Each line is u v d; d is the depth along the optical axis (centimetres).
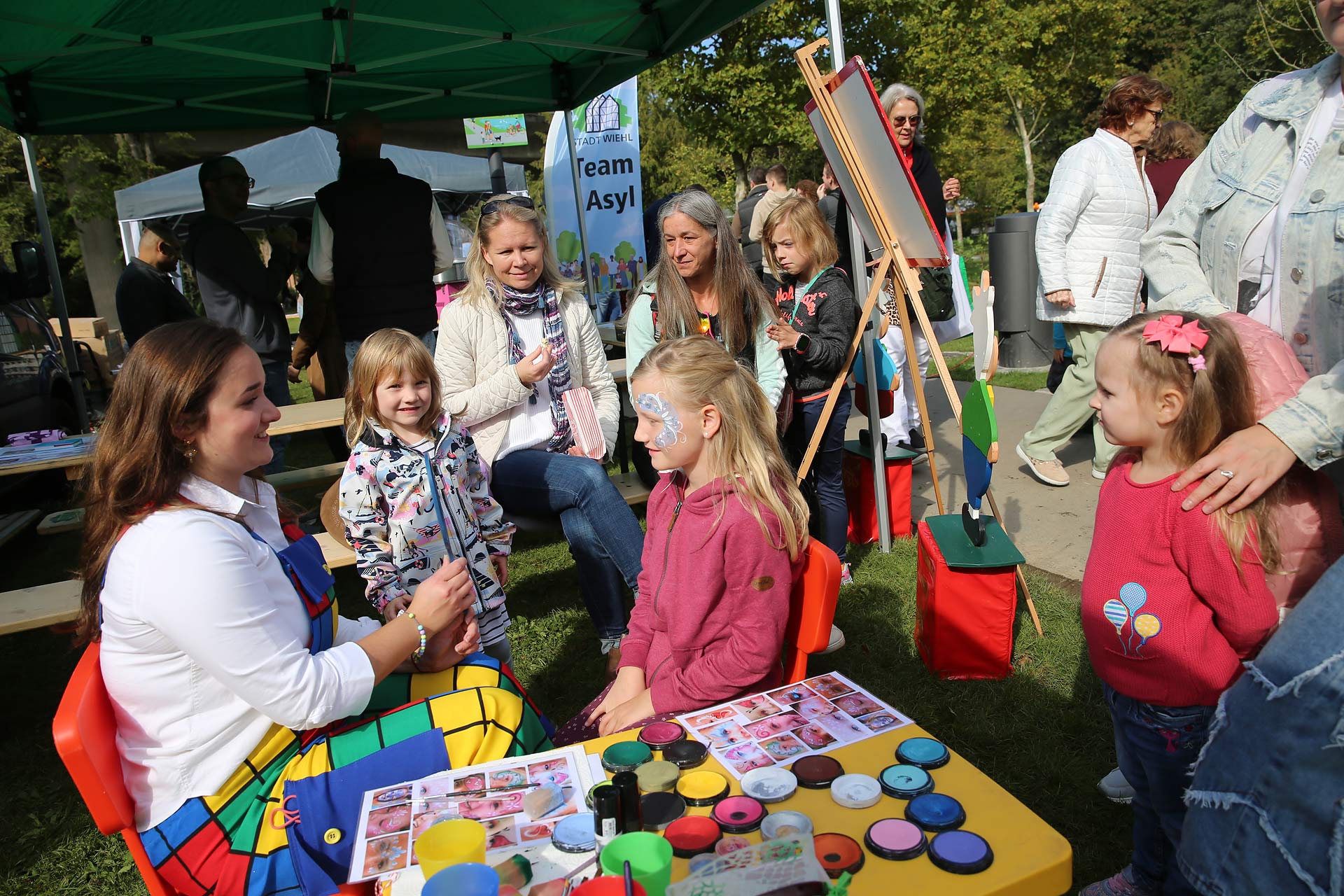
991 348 294
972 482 307
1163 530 164
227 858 165
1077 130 3581
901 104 464
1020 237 789
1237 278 203
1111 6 2061
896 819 122
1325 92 186
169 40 439
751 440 197
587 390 331
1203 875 129
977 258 2288
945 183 551
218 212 532
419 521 260
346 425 268
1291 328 192
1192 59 2914
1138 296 473
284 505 209
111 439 165
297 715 165
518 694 201
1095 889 198
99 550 166
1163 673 167
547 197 802
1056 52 2145
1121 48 2964
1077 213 444
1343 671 112
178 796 167
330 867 163
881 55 1559
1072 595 360
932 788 128
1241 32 2664
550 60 612
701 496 196
